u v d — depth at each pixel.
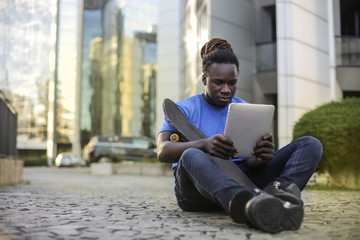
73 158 31.36
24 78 46.97
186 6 19.72
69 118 46.84
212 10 13.82
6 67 47.44
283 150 2.43
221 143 2.06
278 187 2.09
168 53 33.19
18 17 48.00
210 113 2.55
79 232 1.95
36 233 1.91
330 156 5.49
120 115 50.38
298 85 13.21
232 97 2.48
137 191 6.13
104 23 49.91
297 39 13.32
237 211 1.84
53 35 46.44
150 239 1.76
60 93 46.94
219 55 2.41
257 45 15.09
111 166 16.27
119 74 50.78
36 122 45.62
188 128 2.35
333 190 5.45
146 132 52.34
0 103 7.07
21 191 5.63
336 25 14.50
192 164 2.09
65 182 9.48
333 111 5.63
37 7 47.62
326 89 14.17
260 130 2.14
